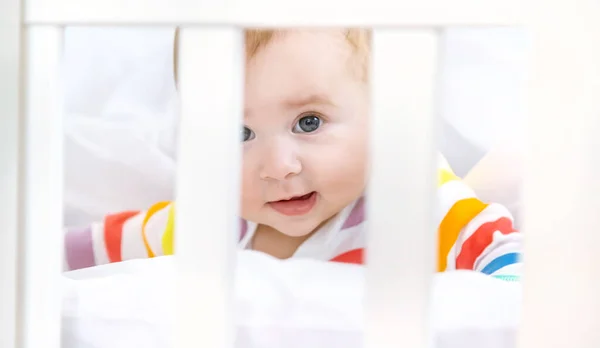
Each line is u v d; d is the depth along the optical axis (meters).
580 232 0.54
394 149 0.54
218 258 0.57
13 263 0.61
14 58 0.59
